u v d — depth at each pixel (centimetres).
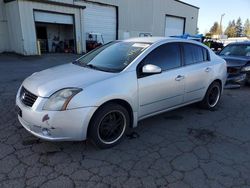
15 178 261
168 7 3164
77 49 2128
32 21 1755
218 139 370
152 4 2925
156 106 384
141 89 350
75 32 2097
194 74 440
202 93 476
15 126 390
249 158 315
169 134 383
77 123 290
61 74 343
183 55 429
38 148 325
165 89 387
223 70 517
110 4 2453
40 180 259
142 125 418
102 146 324
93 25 2369
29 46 1767
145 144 346
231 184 260
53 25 2298
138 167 288
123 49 402
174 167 289
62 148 327
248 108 531
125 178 266
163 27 3195
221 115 480
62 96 288
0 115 438
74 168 282
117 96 318
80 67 380
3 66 1180
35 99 297
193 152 327
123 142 351
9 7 1761
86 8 2261
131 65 348
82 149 326
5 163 288
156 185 256
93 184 255
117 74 332
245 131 403
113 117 332
